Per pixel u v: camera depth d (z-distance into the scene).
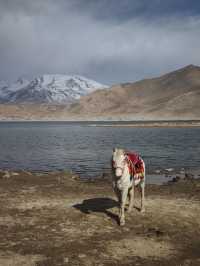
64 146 50.62
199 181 19.75
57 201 14.50
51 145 52.69
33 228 10.88
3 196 15.43
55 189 17.33
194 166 28.70
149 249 9.31
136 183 12.02
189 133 86.19
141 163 12.11
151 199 14.84
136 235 10.31
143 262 8.54
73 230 10.70
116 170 10.69
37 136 80.31
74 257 8.77
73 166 29.81
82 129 122.75
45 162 32.72
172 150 42.66
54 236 10.19
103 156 37.47
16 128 141.75
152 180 21.95
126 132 95.06
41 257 8.77
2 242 9.73
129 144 52.75
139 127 134.12
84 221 11.59
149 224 11.30
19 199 14.84
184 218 12.01
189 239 10.09
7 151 43.31
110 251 9.15
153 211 12.77
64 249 9.24
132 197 12.39
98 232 10.53
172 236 10.28
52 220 11.68
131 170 11.28
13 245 9.51
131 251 9.16
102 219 11.82
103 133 91.00
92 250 9.20
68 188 17.66
